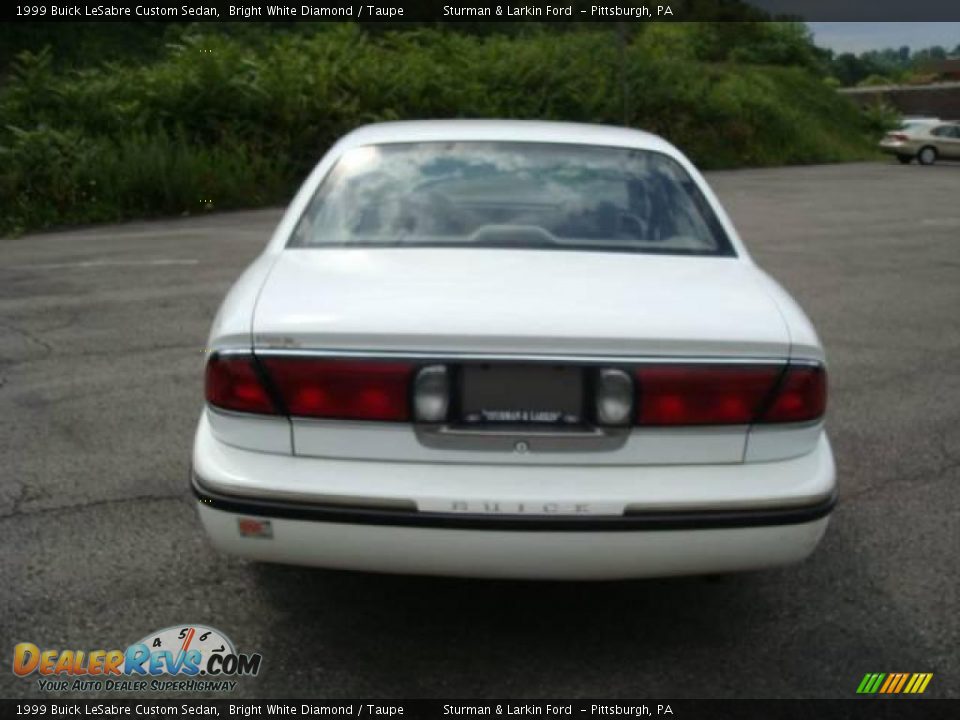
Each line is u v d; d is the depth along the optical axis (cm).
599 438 251
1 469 421
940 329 733
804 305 825
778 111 3366
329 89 2017
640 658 287
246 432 256
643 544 249
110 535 358
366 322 250
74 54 2772
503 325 248
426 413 249
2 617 302
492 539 246
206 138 1830
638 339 248
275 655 285
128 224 1466
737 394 254
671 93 2959
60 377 565
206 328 696
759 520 252
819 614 313
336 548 251
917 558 352
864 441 476
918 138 3303
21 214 1439
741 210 1702
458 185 342
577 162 357
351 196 339
